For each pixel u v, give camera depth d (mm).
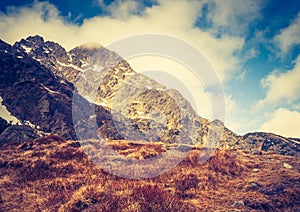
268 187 24172
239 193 23188
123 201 18516
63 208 18266
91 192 19656
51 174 23766
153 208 18031
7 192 20641
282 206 21500
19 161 25250
